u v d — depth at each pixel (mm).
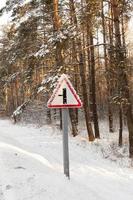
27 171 8961
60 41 16500
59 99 7625
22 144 15773
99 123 35906
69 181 7961
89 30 16828
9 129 25844
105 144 19953
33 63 20500
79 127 29406
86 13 14898
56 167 10930
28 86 22641
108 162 12867
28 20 21891
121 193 8102
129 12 15469
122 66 14734
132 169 11680
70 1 21000
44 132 23344
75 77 28016
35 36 22625
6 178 8008
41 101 37719
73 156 13492
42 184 7391
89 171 10703
